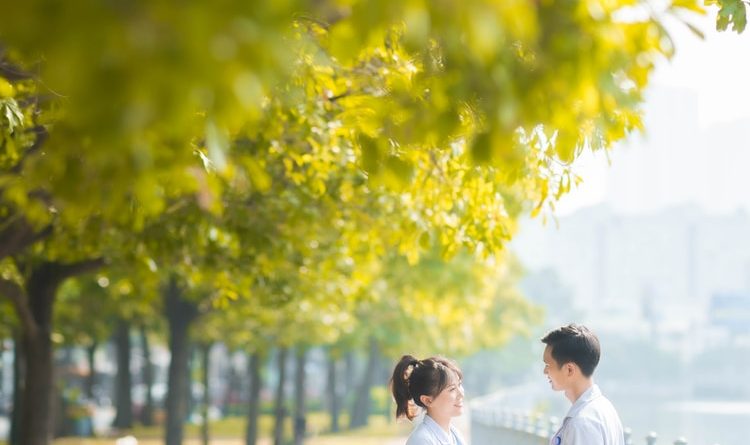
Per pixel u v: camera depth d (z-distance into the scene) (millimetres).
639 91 5680
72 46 3785
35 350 25797
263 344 48344
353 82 11562
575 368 9492
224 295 21938
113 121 3801
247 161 7668
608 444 9367
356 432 72812
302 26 8305
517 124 5207
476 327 54781
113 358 126688
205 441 56219
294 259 24953
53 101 10469
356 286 30656
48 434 25938
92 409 69312
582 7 5141
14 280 25109
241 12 3924
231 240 19797
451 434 10617
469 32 4391
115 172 4523
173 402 41812
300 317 41688
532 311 66438
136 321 61188
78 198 5258
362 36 4566
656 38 5480
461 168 12672
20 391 48469
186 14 3814
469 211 13250
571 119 5199
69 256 20047
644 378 197250
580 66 5078
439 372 10320
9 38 4062
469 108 6105
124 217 9242
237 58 3873
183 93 3834
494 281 44438
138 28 3789
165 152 5344
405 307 41344
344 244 24078
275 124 14453
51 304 26031
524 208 31438
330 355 55438
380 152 6652
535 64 5117
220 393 114875
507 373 142500
